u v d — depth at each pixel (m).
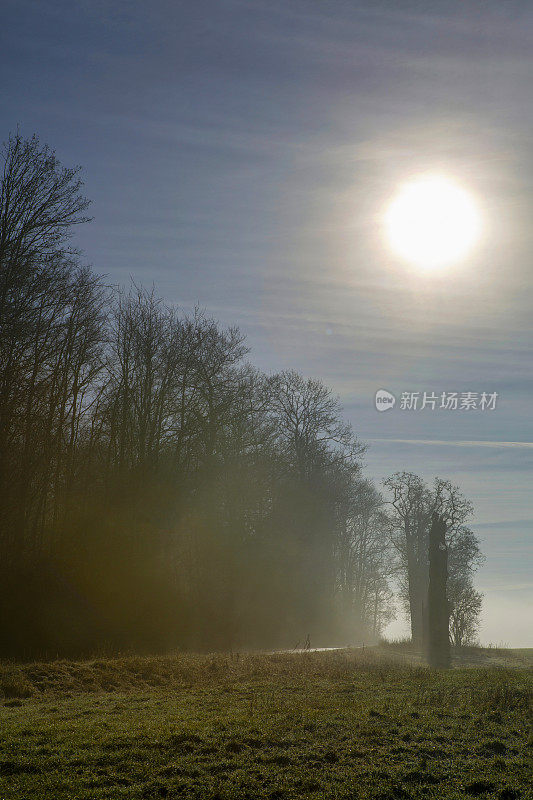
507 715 13.55
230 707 13.91
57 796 8.36
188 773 9.35
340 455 52.12
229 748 10.44
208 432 44.25
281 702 14.61
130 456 42.16
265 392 47.94
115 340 41.81
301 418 50.91
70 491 39.03
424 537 54.50
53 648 28.30
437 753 10.84
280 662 24.16
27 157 32.31
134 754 9.95
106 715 13.01
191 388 43.62
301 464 49.78
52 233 32.38
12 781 8.87
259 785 9.06
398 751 10.83
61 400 38.34
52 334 35.75
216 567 44.56
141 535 40.06
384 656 31.03
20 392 33.59
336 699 15.12
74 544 36.88
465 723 12.78
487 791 9.30
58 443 38.12
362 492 60.19
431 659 28.58
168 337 42.88
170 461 43.16
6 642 28.20
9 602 31.25
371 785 9.28
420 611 54.16
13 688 15.87
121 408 42.16
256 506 48.22
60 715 12.98
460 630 53.25
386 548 64.44
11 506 33.72
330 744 11.02
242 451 46.84
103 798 8.40
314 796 8.78
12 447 34.16
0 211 31.67
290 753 10.38
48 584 33.66
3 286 30.53
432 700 14.99
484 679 19.14
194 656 25.50
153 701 14.90
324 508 51.31
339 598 68.00
